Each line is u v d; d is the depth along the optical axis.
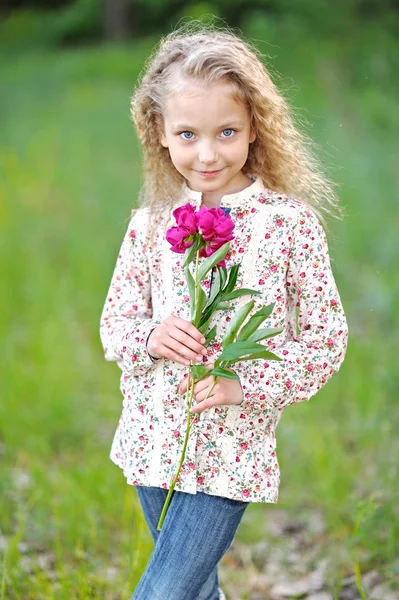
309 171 3.23
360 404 5.77
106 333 3.10
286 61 17.30
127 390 3.05
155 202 3.17
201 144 2.79
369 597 3.89
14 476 5.07
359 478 4.98
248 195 2.98
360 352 6.66
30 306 7.73
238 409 2.90
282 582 4.16
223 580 4.20
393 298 7.75
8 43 26.06
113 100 16.55
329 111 14.38
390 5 19.64
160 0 25.17
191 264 2.96
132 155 13.05
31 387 6.12
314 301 2.95
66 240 9.55
